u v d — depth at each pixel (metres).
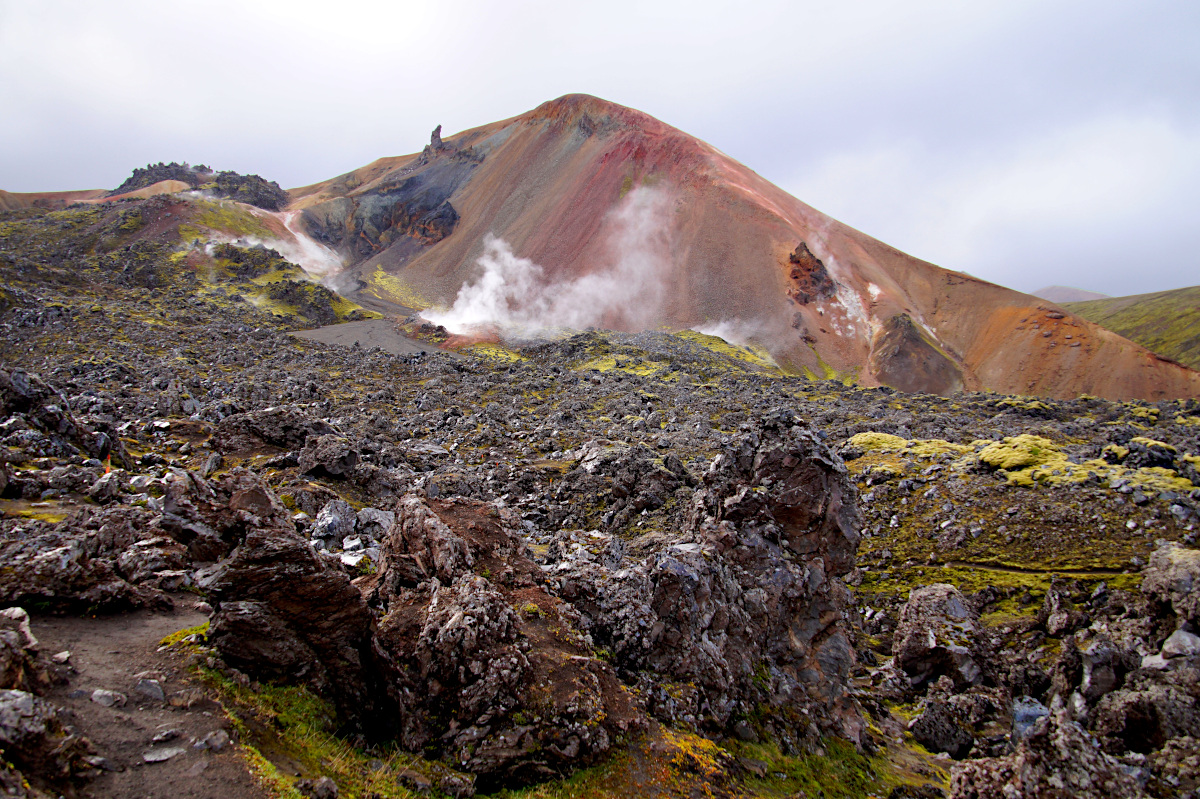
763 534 34.38
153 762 12.83
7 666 12.92
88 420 50.22
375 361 167.88
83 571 19.31
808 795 23.09
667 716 22.59
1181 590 36.34
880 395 174.75
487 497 58.88
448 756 17.88
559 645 21.75
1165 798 26.08
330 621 18.53
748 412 133.38
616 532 61.84
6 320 150.62
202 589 18.48
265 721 15.66
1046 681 40.97
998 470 84.94
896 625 60.41
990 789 21.50
